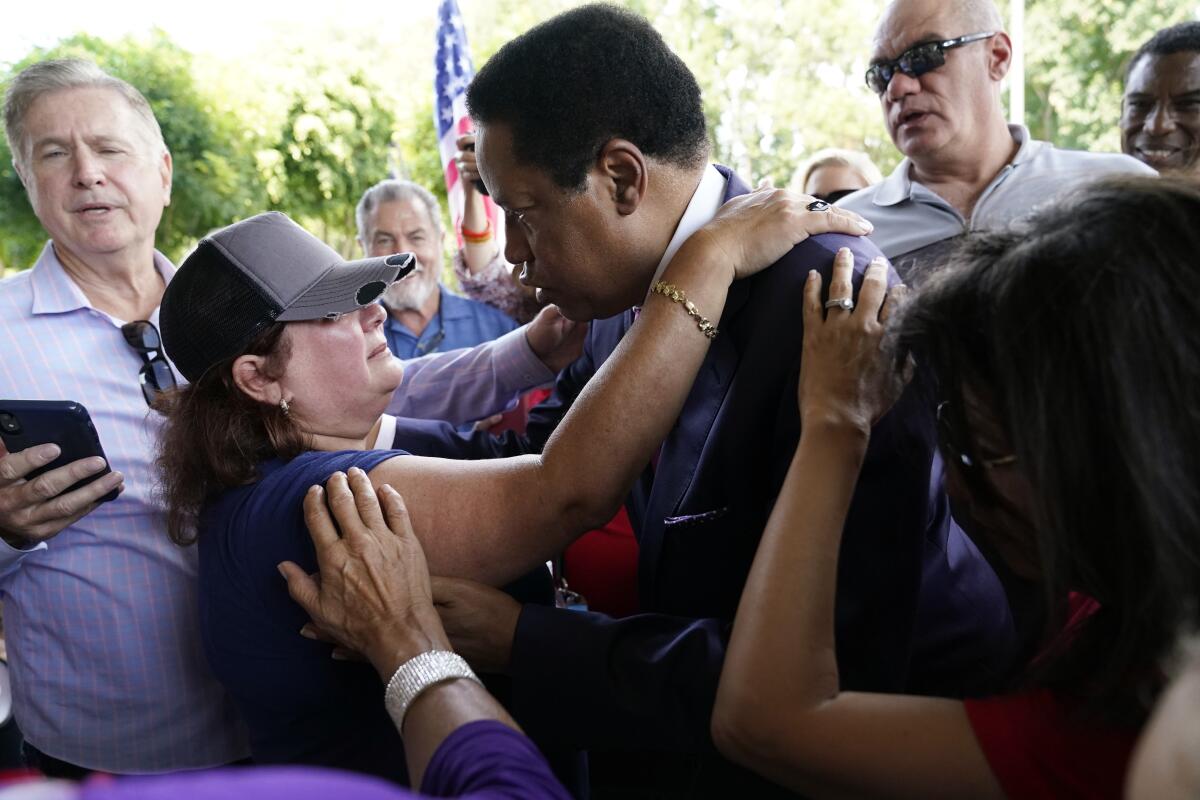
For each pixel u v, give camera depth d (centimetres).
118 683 175
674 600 144
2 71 908
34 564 174
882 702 99
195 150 946
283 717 137
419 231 326
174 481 139
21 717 180
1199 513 79
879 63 270
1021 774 89
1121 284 82
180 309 139
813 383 119
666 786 166
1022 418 86
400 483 133
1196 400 80
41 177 184
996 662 134
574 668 132
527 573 137
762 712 101
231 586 133
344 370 142
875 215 280
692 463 139
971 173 269
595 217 136
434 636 119
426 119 1018
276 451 140
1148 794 56
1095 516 84
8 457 154
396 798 73
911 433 121
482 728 100
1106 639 87
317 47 1008
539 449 185
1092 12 866
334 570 122
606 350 176
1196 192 86
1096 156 265
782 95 1105
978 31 259
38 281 186
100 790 65
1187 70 290
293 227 145
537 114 131
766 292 134
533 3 1183
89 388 182
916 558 123
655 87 134
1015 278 88
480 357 212
